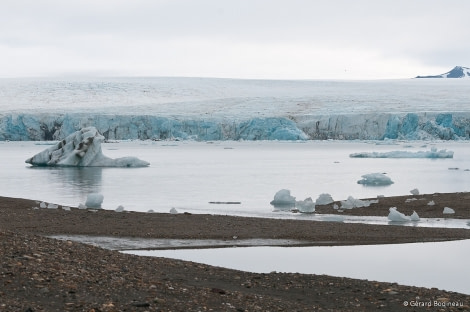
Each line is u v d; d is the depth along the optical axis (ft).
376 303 40.63
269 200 127.54
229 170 230.89
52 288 36.52
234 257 61.67
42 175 202.49
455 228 81.76
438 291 44.29
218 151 402.72
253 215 100.22
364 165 263.90
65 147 254.88
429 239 73.51
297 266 56.70
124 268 45.75
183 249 66.49
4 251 44.42
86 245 53.16
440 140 470.80
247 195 139.23
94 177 194.49
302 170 231.50
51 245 49.70
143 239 72.18
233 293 40.73
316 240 72.49
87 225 80.74
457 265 57.47
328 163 279.28
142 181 179.63
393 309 39.11
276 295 42.60
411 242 71.51
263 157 331.16
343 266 56.75
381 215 96.78
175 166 255.70
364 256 62.64
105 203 122.42
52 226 79.41
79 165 249.55
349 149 426.10
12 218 84.64
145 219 86.69
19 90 641.81
